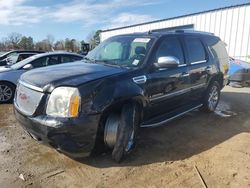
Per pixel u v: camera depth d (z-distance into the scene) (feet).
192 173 11.81
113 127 12.23
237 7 48.65
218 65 21.11
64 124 10.98
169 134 16.44
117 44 16.53
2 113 20.99
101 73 12.64
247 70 35.01
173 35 16.99
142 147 14.38
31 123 11.68
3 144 14.58
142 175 11.59
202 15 55.47
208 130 17.33
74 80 11.69
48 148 14.07
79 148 11.43
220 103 25.43
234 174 11.75
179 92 16.69
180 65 16.84
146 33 16.90
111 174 11.63
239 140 15.62
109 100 11.80
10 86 24.89
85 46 75.41
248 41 47.26
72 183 10.94
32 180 11.08
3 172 11.64
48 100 11.46
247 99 27.58
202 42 19.89
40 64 26.40
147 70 14.14
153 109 14.90
